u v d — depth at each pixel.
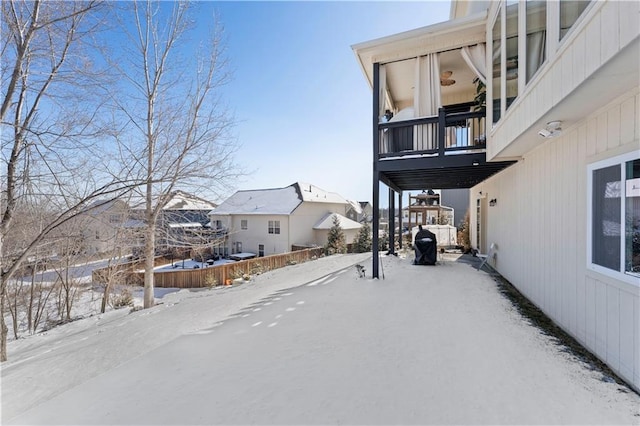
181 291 10.70
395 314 4.09
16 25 4.94
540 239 4.07
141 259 10.32
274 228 20.28
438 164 5.73
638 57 1.82
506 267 5.86
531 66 3.33
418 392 2.30
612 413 1.97
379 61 6.33
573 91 2.34
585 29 2.16
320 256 16.16
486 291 5.04
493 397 2.19
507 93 4.17
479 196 9.17
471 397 2.20
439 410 2.08
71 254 8.81
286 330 3.79
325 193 24.70
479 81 6.49
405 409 2.11
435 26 5.50
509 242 5.65
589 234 2.86
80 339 4.96
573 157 3.18
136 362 3.13
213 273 11.90
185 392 2.49
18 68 4.94
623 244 2.40
